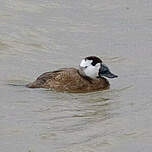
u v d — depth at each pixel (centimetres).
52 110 1505
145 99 1611
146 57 2073
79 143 1262
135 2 2795
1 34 2219
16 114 1458
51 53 2094
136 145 1251
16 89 1680
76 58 2053
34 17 2453
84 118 1443
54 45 2178
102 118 1444
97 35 2330
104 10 2656
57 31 2327
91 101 1606
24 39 2198
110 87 1752
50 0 2705
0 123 1384
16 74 1834
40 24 2377
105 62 2020
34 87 1700
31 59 2008
